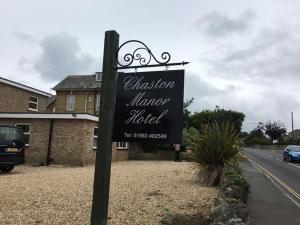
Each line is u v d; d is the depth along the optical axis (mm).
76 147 21250
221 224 6488
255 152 48375
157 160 27609
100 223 5500
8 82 26000
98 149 5664
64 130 21609
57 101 38969
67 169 18000
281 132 84562
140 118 5715
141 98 5758
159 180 12383
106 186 5590
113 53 5812
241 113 39500
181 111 5508
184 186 11195
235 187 9320
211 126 13250
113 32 5859
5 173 15633
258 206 10242
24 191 9789
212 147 12203
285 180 17203
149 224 6926
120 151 26906
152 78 5742
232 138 12523
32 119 22312
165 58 5574
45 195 9227
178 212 7293
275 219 8719
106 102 5727
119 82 5922
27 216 7312
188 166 18938
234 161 12469
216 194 9812
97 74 39188
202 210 7922
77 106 38219
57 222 6965
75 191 9820
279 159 34719
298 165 27906
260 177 17750
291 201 11258
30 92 28484
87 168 18906
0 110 25375
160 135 5566
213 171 11828
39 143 21969
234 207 7234
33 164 21375
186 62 5527
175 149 26703
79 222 6973
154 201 8680
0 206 8062
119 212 7645
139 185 11031
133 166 19484
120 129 5789
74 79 40188
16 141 15852
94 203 5559
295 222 8469
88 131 21766
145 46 5680
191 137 13398
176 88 5570
